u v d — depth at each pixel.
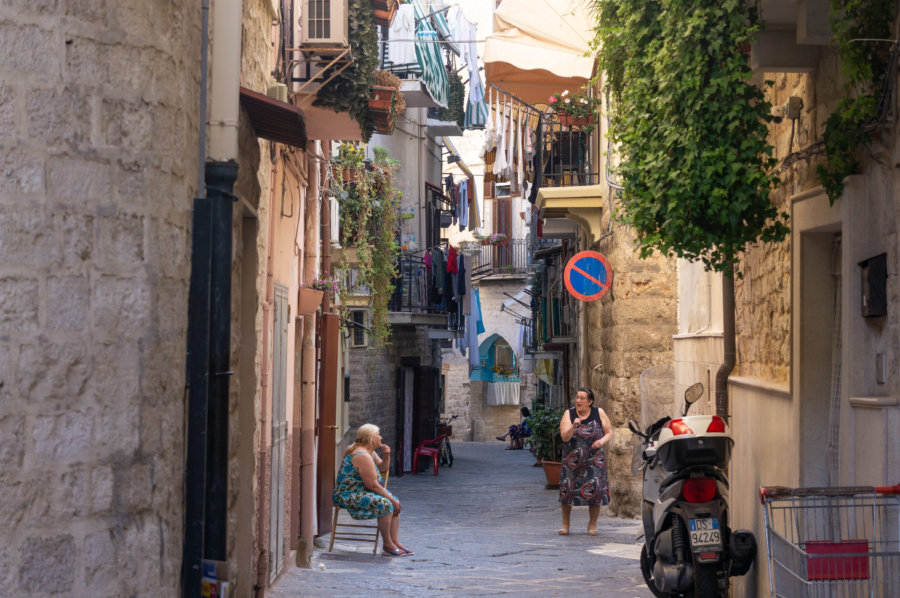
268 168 12.35
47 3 5.65
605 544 18.55
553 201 25.39
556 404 49.62
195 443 6.62
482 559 16.66
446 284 47.19
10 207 5.46
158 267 6.16
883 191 7.78
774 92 11.01
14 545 5.39
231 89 8.27
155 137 6.18
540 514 24.64
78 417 5.69
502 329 72.94
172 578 6.24
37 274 5.55
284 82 13.93
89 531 5.70
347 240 28.69
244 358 11.17
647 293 22.55
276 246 13.35
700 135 9.32
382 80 16.61
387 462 18.39
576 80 24.56
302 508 16.36
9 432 5.39
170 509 6.24
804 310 9.65
